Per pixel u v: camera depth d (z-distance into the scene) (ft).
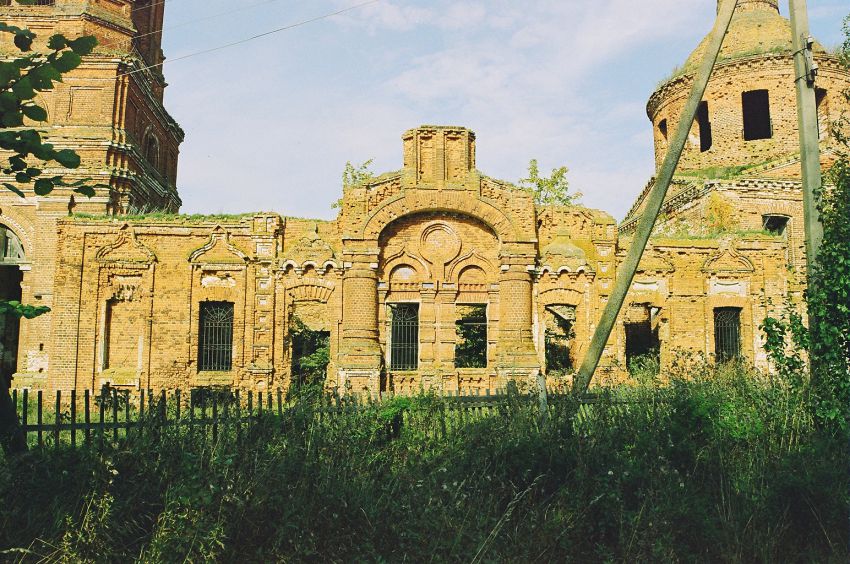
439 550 23.25
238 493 24.09
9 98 19.58
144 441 27.40
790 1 40.83
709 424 33.83
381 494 26.48
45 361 87.61
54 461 26.66
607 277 81.35
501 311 79.05
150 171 107.86
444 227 80.33
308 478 25.84
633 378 73.51
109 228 80.07
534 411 34.94
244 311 78.95
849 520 25.58
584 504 25.53
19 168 19.88
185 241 80.23
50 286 89.45
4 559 22.00
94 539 22.52
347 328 76.79
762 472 28.68
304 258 78.84
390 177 79.20
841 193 38.81
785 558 25.22
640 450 30.91
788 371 36.50
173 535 22.27
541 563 24.14
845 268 34.83
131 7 105.40
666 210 112.47
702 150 122.83
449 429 36.99
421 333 78.38
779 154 106.01
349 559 23.25
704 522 25.11
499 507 26.50
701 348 81.71
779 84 107.34
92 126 94.02
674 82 115.55
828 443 30.71
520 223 79.71
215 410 31.42
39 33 99.25
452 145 81.00
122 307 80.69
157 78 118.62
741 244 83.66
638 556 23.32
